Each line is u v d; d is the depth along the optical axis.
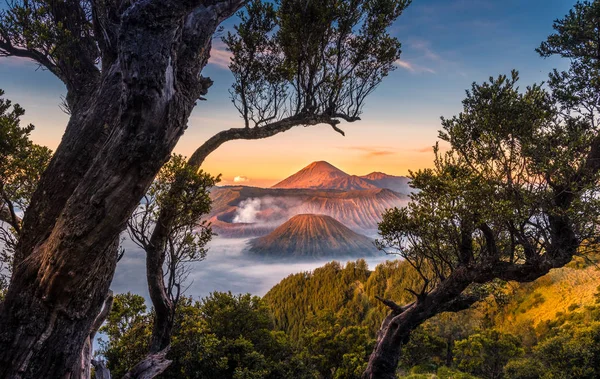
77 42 5.90
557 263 8.82
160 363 6.80
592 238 8.86
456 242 10.48
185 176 6.84
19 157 6.46
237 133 8.47
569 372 30.36
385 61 9.05
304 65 8.80
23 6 5.99
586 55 9.45
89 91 5.40
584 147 8.54
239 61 8.66
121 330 15.05
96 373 6.17
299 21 8.00
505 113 8.41
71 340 3.46
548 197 8.40
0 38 6.35
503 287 12.13
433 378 33.72
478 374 36.53
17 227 6.70
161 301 8.23
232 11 3.96
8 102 6.77
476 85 9.21
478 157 9.09
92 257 3.16
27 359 3.28
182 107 3.21
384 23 8.60
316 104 9.05
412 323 10.88
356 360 29.64
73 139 4.25
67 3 6.08
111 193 2.96
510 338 37.41
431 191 10.24
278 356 26.41
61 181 4.12
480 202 8.63
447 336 47.16
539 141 8.18
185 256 8.35
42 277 3.21
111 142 2.97
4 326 3.27
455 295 10.41
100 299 3.56
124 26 2.89
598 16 9.00
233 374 20.56
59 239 3.09
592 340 31.30
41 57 6.31
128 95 2.85
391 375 11.09
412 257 11.14
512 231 8.87
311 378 24.91
